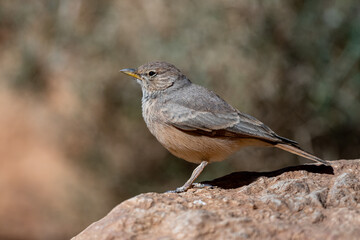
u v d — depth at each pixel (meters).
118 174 17.23
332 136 15.91
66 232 17.48
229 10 15.54
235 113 7.70
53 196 17.88
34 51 18.61
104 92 17.12
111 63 16.97
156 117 7.97
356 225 5.41
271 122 15.69
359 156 15.85
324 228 5.41
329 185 6.73
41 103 18.69
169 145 8.02
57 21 18.20
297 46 15.54
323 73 15.58
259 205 6.02
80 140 17.80
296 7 15.40
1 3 18.69
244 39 15.49
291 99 15.65
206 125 7.59
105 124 17.25
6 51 19.23
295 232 5.29
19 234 17.44
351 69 15.52
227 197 6.31
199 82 15.69
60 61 17.92
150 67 8.32
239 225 5.40
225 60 15.56
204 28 15.77
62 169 18.16
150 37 16.41
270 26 15.43
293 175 7.19
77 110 17.58
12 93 19.27
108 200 17.47
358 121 15.77
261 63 15.47
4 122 18.81
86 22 17.70
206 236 5.30
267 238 5.25
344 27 15.37
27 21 18.75
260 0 15.29
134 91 16.84
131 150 17.05
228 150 7.75
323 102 15.62
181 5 16.05
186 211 5.76
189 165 16.59
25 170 18.39
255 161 15.93
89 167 17.58
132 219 5.71
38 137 18.78
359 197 6.23
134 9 16.69
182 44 15.91
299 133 15.81
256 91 15.55
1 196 18.02
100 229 5.70
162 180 16.89
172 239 5.30
